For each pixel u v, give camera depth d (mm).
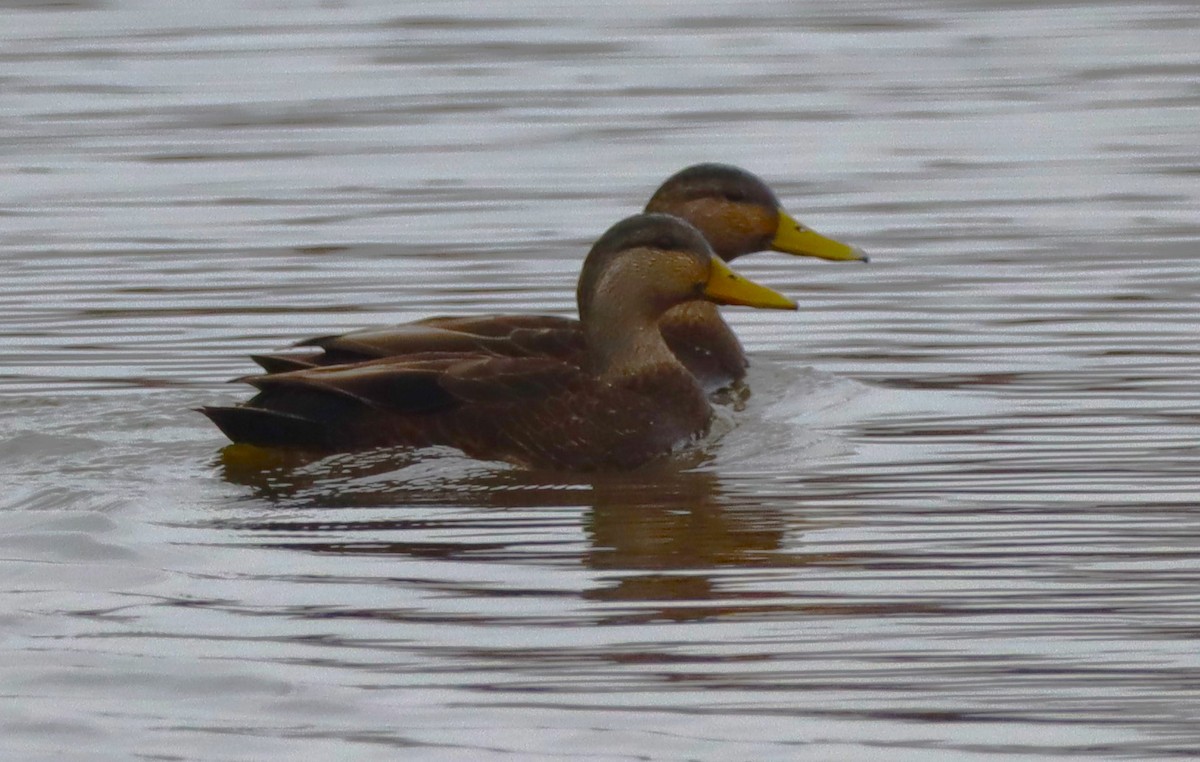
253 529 12078
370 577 11094
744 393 16094
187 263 20266
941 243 20938
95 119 26984
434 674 9570
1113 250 20422
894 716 9062
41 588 10836
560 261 20188
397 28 32781
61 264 20266
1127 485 12969
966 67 29781
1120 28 32312
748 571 11219
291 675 9531
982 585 10906
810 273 20031
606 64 30141
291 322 18094
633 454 14008
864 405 15469
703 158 24750
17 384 16016
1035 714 9078
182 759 8586
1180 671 9562
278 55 30750
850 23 33062
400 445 13805
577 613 10469
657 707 9172
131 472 13398
